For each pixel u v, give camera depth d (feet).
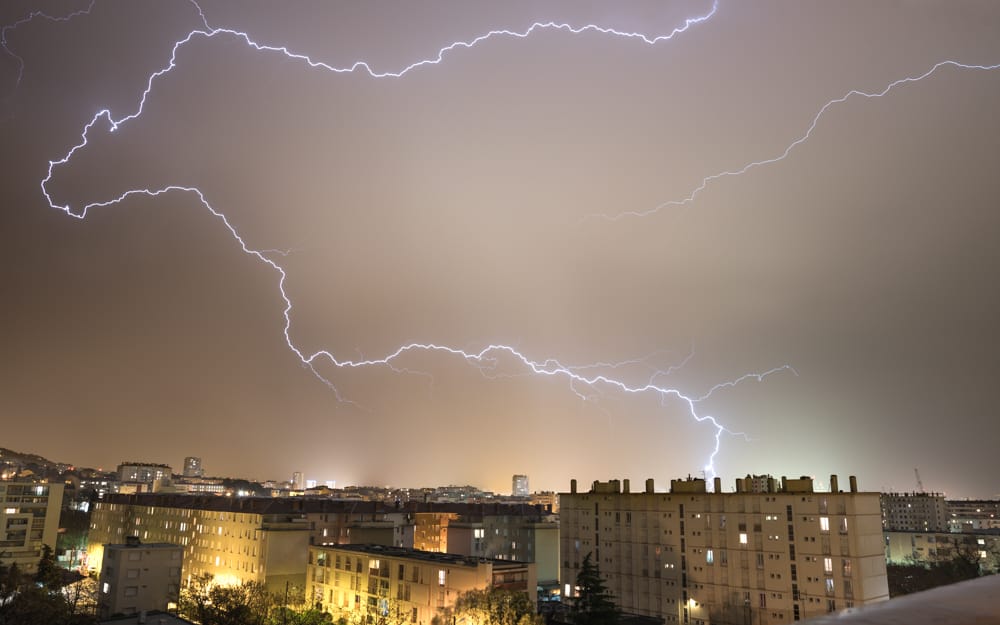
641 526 265.34
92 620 185.37
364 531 312.91
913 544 414.82
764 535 231.50
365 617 229.25
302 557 297.33
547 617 239.30
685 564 249.75
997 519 561.84
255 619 221.25
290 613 232.53
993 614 10.07
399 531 345.31
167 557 245.86
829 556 216.33
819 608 215.31
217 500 357.20
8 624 164.25
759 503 234.99
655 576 257.14
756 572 231.09
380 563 237.45
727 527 241.55
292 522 311.47
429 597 213.46
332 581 258.57
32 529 334.85
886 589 216.74
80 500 526.16
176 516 361.92
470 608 187.32
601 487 287.89
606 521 276.62
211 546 327.88
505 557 367.86
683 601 247.50
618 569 268.62
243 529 309.01
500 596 187.73
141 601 238.07
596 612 200.95
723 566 239.71
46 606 175.32
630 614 259.39
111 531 414.82
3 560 315.37
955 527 570.87
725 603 236.43
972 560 373.40
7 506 329.52
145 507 392.06
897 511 572.92
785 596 223.10
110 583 238.07
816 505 222.28
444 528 387.34
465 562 214.28
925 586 334.85
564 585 285.02
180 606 236.63
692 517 251.60
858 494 217.36
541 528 363.76
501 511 399.03
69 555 426.92
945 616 10.04
